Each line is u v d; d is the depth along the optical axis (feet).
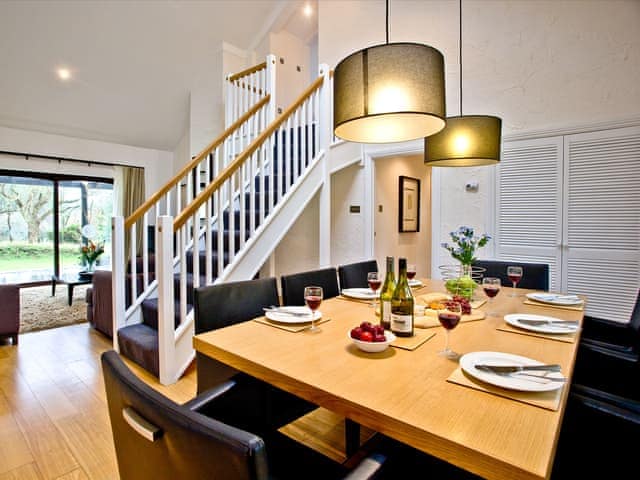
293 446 3.78
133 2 14.42
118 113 18.44
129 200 20.90
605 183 9.46
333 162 12.67
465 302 5.41
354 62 4.43
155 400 1.99
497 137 6.63
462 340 4.31
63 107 16.99
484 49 11.30
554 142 10.14
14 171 18.02
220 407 3.74
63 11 13.70
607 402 3.62
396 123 5.39
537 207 10.46
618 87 9.26
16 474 5.27
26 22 13.51
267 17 17.75
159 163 21.91
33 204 19.61
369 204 14.15
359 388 3.11
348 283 8.03
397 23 13.23
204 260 11.48
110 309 10.94
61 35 14.33
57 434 6.25
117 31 15.05
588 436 3.42
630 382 5.14
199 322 5.20
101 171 20.21
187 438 1.82
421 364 3.62
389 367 3.55
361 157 13.94
